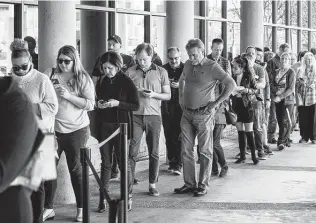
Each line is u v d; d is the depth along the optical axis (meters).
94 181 10.68
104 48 13.22
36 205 7.09
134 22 14.12
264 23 19.98
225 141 16.19
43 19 8.80
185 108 9.69
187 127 9.75
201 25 16.84
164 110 11.43
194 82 9.55
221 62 11.56
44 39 8.81
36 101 7.14
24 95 3.82
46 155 3.94
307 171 11.93
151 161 9.61
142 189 10.19
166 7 12.99
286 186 10.51
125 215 5.84
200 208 8.91
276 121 15.45
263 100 13.26
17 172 3.74
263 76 12.80
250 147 12.62
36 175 3.92
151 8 14.64
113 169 10.92
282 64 14.54
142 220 8.22
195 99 9.55
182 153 9.85
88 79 8.00
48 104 7.18
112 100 8.33
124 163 5.99
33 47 11.05
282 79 14.58
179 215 8.50
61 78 7.96
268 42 20.47
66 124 7.86
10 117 3.69
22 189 3.97
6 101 3.71
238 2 18.30
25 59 7.11
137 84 9.55
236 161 12.79
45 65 8.83
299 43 22.28
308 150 14.73
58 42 8.79
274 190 10.19
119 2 13.65
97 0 13.09
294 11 21.95
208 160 9.73
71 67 7.89
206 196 9.68
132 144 9.05
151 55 9.64
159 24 14.91
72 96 7.81
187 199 9.48
